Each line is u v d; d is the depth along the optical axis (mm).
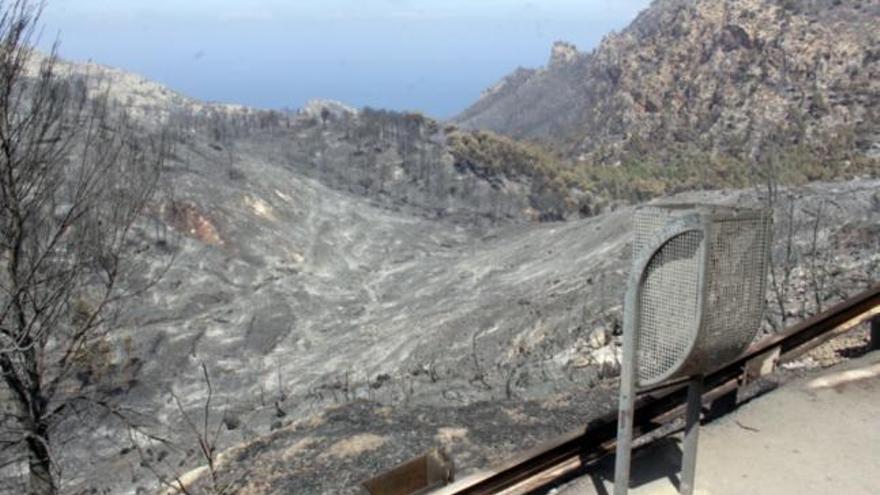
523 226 77312
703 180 111938
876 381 6812
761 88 143125
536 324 28469
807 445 5758
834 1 154625
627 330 4168
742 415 6305
